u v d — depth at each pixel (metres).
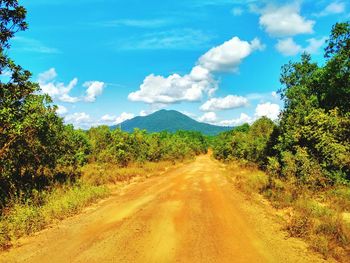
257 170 31.33
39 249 8.86
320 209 12.80
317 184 18.02
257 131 41.69
